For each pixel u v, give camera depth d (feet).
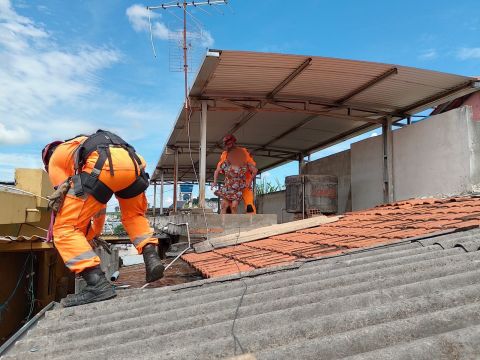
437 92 30.86
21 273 31.24
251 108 32.86
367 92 31.17
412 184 33.42
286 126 41.81
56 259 38.45
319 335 7.42
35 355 8.66
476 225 14.76
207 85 29.84
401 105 34.09
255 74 27.96
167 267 22.70
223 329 8.29
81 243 12.92
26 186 27.43
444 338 6.14
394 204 28.73
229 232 29.43
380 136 37.73
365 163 40.09
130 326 9.80
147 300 11.98
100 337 9.07
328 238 21.11
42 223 30.48
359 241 18.12
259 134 45.21
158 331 8.98
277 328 7.63
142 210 14.94
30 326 11.34
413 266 10.71
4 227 26.91
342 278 10.52
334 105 33.68
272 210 61.16
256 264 17.20
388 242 15.43
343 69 26.96
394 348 6.05
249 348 7.24
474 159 27.99
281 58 25.43
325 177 38.11
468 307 7.27
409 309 7.77
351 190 42.73
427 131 31.91
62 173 13.80
